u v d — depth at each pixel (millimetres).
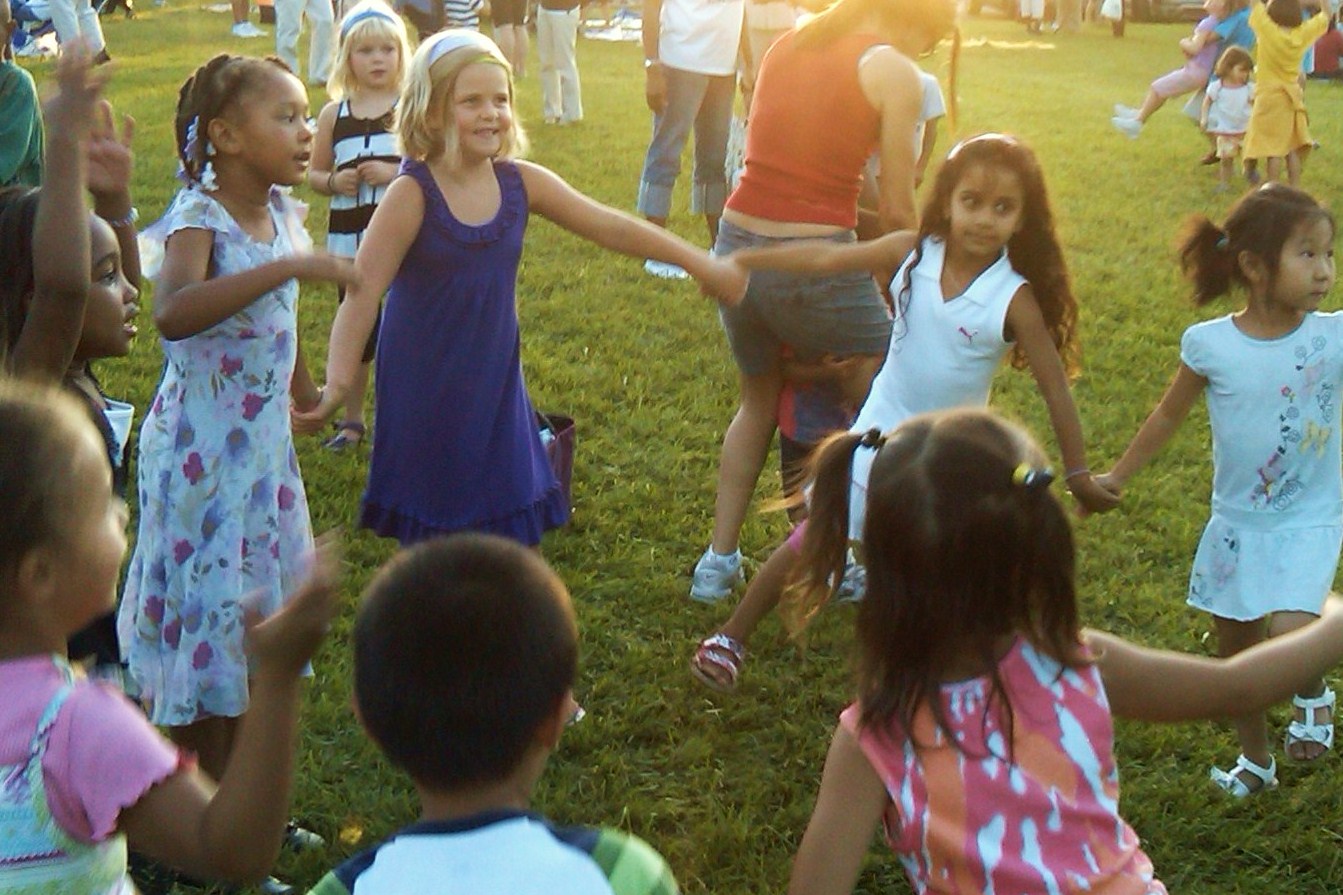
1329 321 3840
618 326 7551
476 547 1900
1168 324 7875
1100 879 2127
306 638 1887
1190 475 6004
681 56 8469
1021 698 2172
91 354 3189
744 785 3951
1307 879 3652
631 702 4262
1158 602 4934
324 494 5602
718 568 4832
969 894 2129
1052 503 2191
